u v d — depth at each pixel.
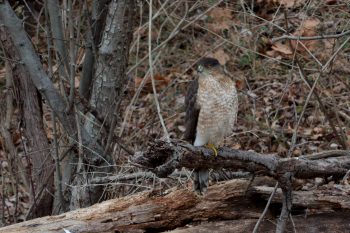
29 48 10.52
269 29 14.27
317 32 13.37
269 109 14.59
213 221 9.23
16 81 11.57
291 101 14.62
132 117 14.78
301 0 12.07
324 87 13.75
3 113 12.65
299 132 13.77
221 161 8.18
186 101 9.06
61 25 10.70
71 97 10.50
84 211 9.24
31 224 9.09
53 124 10.73
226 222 9.14
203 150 7.96
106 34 11.13
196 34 16.62
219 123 8.82
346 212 9.08
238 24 14.60
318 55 13.59
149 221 9.16
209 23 15.41
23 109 11.63
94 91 11.33
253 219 9.16
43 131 11.66
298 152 13.21
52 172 11.48
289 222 9.03
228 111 8.80
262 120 14.40
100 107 11.28
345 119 13.77
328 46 13.20
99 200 10.79
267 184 9.27
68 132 10.83
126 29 11.22
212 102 8.73
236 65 15.77
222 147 8.27
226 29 14.56
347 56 13.44
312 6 12.98
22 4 13.65
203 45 16.19
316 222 9.02
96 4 11.53
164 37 16.47
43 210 11.65
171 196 9.20
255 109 14.40
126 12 11.23
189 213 9.20
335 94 13.87
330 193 9.16
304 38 9.52
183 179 10.20
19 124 11.80
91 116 11.41
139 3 15.63
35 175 11.68
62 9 11.35
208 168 8.39
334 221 9.00
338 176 9.17
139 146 13.75
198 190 8.62
